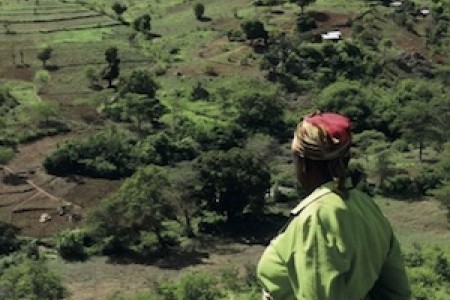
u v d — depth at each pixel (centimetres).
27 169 7900
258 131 8988
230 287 5438
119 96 9688
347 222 387
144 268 6041
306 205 394
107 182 7706
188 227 6700
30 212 7100
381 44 11131
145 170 6638
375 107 9319
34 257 6197
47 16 12644
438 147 8294
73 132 8769
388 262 417
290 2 12606
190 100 9775
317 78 10319
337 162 401
